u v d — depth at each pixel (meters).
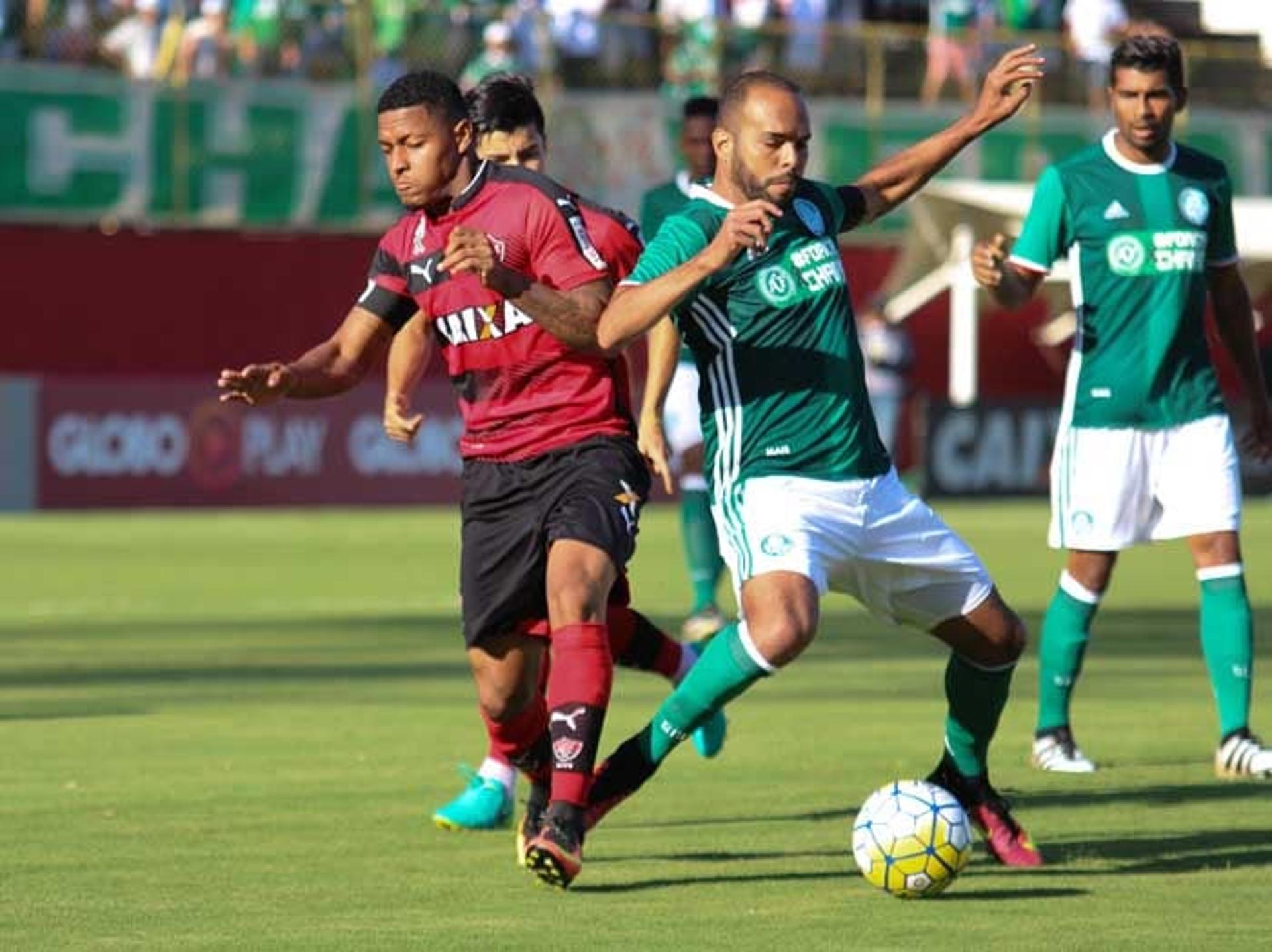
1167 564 78.81
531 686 26.73
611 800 25.25
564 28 108.69
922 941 21.98
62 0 101.88
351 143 106.69
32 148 101.50
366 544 83.38
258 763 34.03
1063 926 22.69
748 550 24.98
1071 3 120.38
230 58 104.75
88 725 38.16
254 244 107.00
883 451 25.61
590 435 26.12
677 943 21.88
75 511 100.00
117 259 104.69
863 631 55.66
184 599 62.53
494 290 24.56
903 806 24.11
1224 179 33.69
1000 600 25.80
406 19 106.94
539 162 28.81
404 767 33.59
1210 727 38.59
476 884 24.98
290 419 103.75
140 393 101.06
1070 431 33.84
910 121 115.56
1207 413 33.53
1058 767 33.75
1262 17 124.81
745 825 28.77
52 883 24.88
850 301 25.55
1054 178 33.62
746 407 25.06
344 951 21.55
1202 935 22.25
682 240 24.62
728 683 24.66
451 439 107.00
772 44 112.94
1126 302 33.41
